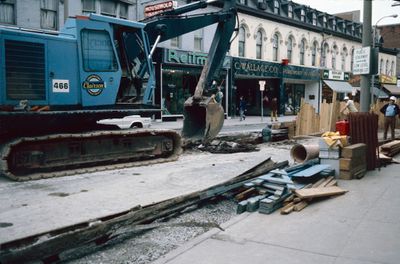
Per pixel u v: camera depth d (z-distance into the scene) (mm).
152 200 6508
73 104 9039
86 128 10109
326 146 8773
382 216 6027
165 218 6250
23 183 8023
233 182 7641
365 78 10453
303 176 7516
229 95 31250
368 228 5500
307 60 39812
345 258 4496
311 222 5797
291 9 37312
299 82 40719
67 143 8992
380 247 4816
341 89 42812
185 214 6699
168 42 26422
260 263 4391
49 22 19719
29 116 8297
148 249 5195
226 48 12914
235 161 10969
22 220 5461
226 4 12891
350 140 9703
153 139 10719
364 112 9891
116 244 5363
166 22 11758
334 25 43719
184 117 12555
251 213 6324
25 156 8359
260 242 5023
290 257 4543
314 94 41375
